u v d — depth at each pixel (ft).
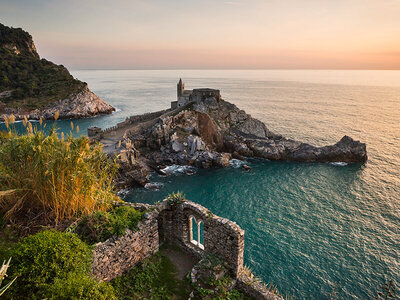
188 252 56.08
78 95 438.40
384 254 106.32
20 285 30.32
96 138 212.64
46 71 521.24
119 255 44.86
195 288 45.62
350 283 91.45
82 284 32.14
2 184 44.70
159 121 238.27
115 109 494.18
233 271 48.32
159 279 47.91
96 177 51.01
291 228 125.08
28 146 44.65
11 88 447.42
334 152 217.56
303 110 492.13
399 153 236.22
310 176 190.49
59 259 33.65
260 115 437.17
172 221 58.13
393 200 152.56
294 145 233.76
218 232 49.06
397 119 398.62
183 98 290.97
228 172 198.49
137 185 172.35
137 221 49.32
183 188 170.71
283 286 89.86
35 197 45.14
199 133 246.88
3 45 577.84
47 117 392.27
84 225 44.11
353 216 135.95
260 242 113.70
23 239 35.29
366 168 202.90
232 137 253.24
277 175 192.95
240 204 149.79
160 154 219.41
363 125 354.95
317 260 102.58
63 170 43.50
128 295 42.93
